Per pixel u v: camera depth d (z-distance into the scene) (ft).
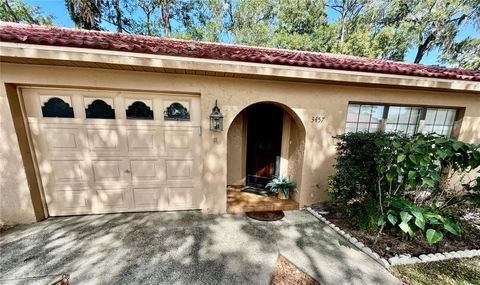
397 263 10.03
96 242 11.37
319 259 10.44
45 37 10.07
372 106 16.72
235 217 14.67
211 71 12.15
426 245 11.30
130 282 8.81
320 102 15.25
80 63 11.07
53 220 13.48
